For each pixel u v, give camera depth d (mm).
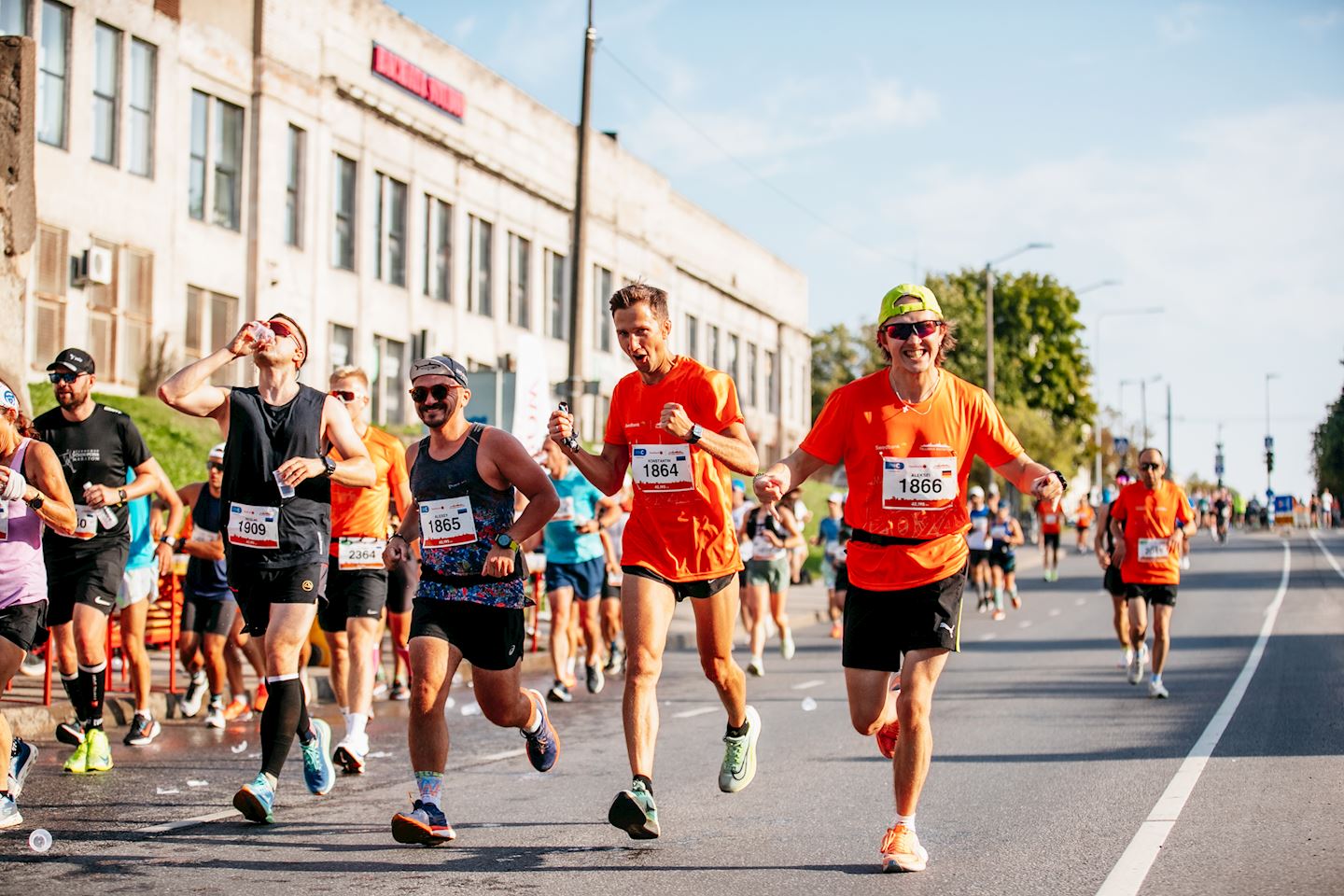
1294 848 6512
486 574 6574
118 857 6395
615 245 44812
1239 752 9336
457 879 5980
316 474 7074
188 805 7730
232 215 29047
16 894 5703
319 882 5930
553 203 40844
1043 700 12570
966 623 23125
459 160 36562
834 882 5934
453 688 14297
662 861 6355
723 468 6793
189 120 27766
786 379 60500
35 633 7086
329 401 7367
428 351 35375
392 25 33594
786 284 60531
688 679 15609
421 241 35062
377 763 9336
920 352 6070
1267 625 20422
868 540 6172
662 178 48312
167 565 12695
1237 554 44438
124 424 8977
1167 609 12648
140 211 26453
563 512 13305
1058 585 34281
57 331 24641
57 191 24656
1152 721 10969
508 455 6602
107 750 8961
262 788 7070
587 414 42969
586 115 21531
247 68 29203
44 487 7031
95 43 25594
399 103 33844
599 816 7473
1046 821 7199
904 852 6113
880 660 6211
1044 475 6117
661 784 8516
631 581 6613
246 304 29109
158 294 26828
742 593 15906
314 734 7602
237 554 7250
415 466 6715
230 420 7289
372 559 8898
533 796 8102
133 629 10055
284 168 30047
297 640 7211
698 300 51625
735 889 5824
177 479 22844
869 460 6188
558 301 41812
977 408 6242
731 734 7047
